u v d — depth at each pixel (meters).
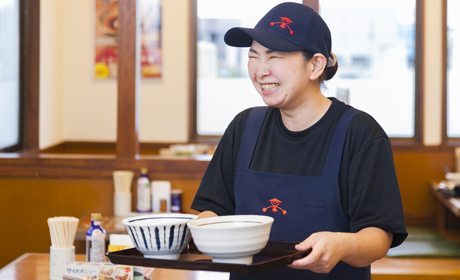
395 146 5.33
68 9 5.58
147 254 0.99
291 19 1.14
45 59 4.84
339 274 1.19
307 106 1.21
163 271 1.92
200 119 5.75
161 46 5.61
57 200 3.19
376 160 1.12
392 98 5.46
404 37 5.42
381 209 1.10
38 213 3.20
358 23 5.45
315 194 1.17
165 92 5.65
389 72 5.46
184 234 1.00
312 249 0.94
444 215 5.00
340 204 1.16
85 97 5.64
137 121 3.24
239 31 1.17
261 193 1.22
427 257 3.84
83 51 5.61
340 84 5.52
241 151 1.29
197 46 5.68
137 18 3.15
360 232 1.05
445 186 4.66
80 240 2.87
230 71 5.69
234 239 0.90
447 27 5.33
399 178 5.34
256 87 1.19
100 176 3.17
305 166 1.21
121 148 3.19
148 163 3.17
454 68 5.36
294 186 1.19
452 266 3.60
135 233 0.98
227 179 1.35
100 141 5.64
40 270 1.96
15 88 4.33
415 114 5.43
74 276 1.67
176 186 3.18
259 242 0.92
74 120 5.66
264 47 1.14
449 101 5.38
